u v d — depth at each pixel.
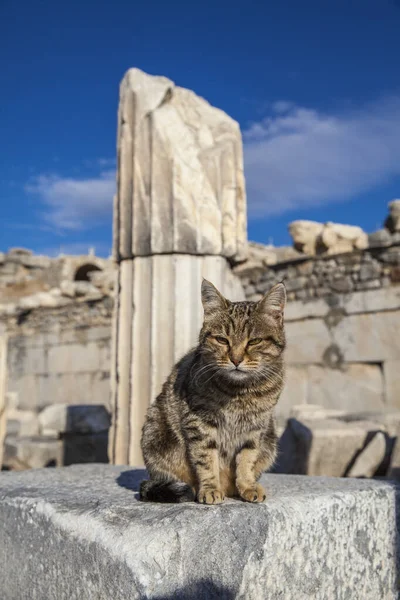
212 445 2.82
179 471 2.99
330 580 2.81
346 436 6.48
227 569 2.33
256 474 3.03
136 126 5.59
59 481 3.62
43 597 2.61
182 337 5.32
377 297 9.83
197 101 5.89
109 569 2.24
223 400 2.82
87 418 9.62
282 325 3.24
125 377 5.59
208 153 5.56
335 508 2.88
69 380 15.66
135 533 2.27
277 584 2.53
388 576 3.23
